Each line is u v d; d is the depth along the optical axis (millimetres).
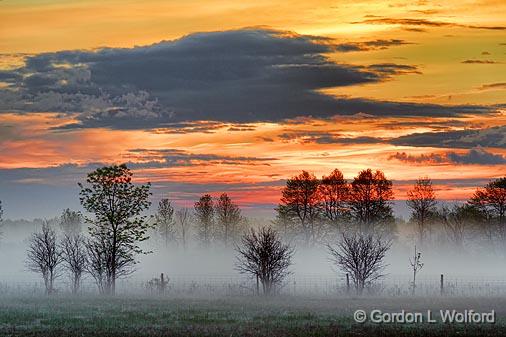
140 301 54438
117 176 63062
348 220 91250
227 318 40844
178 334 33562
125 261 63750
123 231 63125
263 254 62656
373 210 91188
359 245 66375
